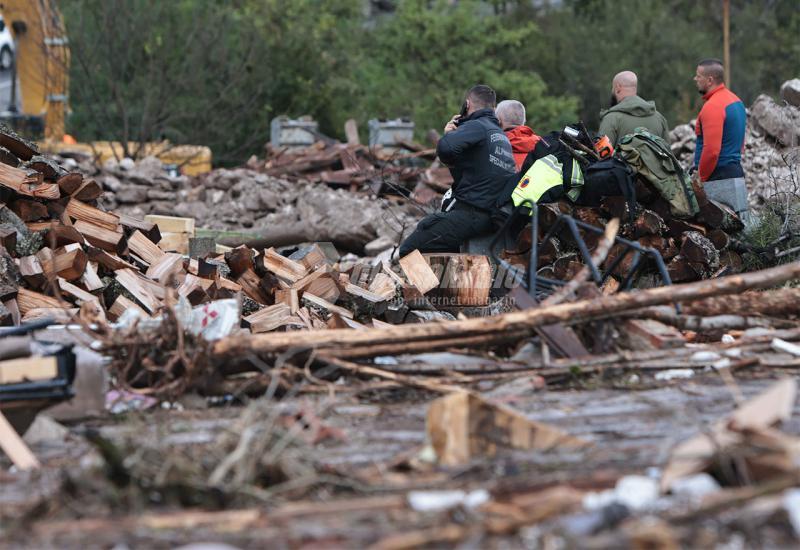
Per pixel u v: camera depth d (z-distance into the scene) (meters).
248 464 9.48
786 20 128.12
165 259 22.33
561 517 8.22
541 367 13.62
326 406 11.67
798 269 14.63
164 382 13.14
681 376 13.59
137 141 78.69
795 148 30.42
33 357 12.37
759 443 8.97
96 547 8.25
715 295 14.33
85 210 22.55
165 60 78.19
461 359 14.15
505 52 127.00
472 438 10.51
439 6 125.25
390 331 13.56
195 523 8.66
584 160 22.78
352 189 51.94
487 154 23.33
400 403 12.86
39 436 11.86
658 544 7.55
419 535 8.02
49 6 61.56
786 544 7.69
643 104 25.52
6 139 22.67
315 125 65.50
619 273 22.48
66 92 63.72
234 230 43.75
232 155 84.69
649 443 10.59
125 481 9.41
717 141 24.94
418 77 121.75
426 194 46.66
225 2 91.50
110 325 16.06
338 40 108.25
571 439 10.46
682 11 131.00
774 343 14.47
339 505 8.98
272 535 8.36
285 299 20.80
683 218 22.88
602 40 121.75
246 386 13.06
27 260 20.17
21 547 8.27
